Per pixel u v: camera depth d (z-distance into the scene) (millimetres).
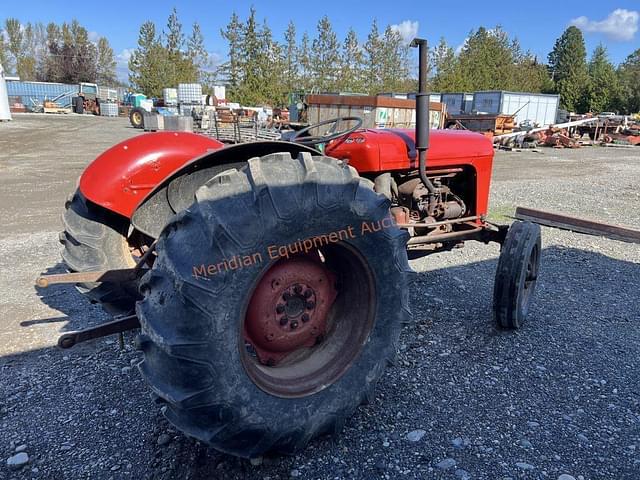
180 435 2330
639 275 4816
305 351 2277
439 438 2359
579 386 2834
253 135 8844
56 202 7836
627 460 2248
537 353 3195
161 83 46344
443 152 3555
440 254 5332
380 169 3225
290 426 1999
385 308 2256
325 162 1998
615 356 3197
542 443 2348
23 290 4125
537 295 4219
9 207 7430
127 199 2551
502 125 21562
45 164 12148
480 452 2275
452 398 2678
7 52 72188
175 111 29062
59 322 3527
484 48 51625
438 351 3184
